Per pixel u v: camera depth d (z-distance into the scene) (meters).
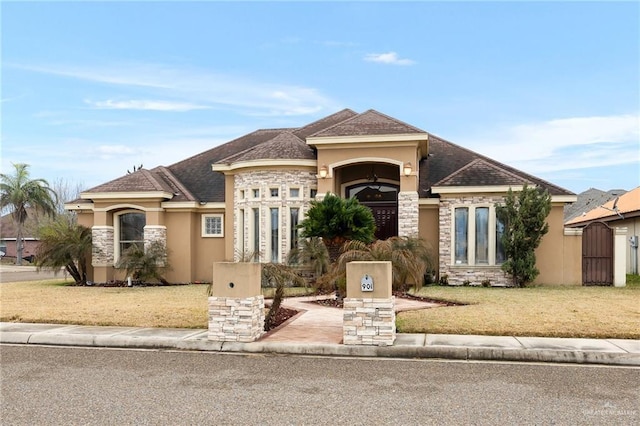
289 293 16.91
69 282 23.33
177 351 9.06
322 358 8.48
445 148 24.06
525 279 18.53
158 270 21.03
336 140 19.30
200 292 17.73
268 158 19.94
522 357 8.24
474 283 19.11
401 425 5.27
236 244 21.03
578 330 9.70
